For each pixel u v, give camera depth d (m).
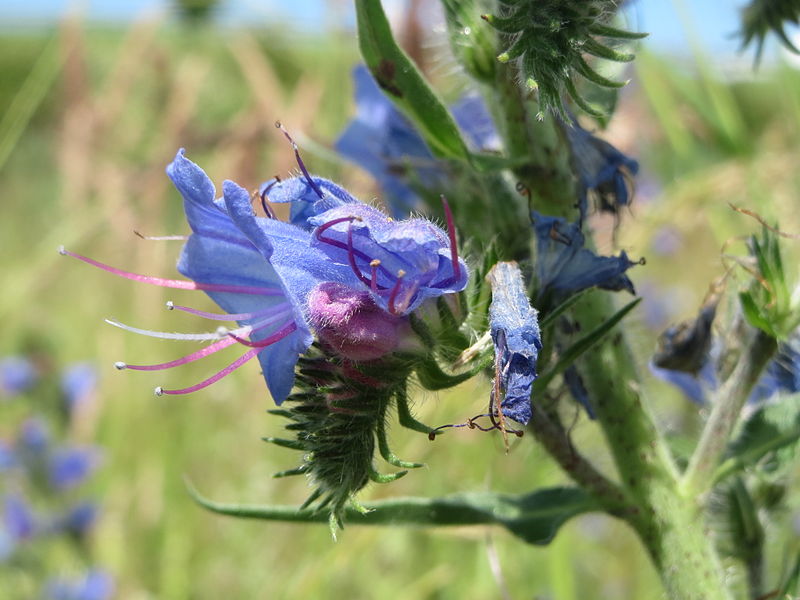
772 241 0.12
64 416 0.28
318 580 0.22
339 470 0.11
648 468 0.12
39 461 0.26
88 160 0.28
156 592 0.25
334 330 0.11
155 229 0.29
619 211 0.12
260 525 0.25
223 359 0.30
